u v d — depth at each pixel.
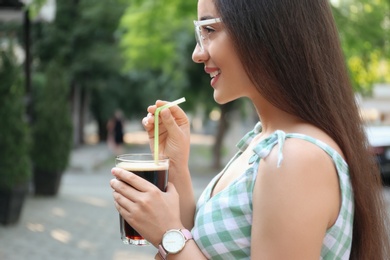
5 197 8.58
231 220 1.61
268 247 1.48
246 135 1.93
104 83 25.33
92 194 12.88
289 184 1.46
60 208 10.73
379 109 19.45
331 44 1.62
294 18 1.56
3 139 8.41
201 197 1.85
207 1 1.66
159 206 1.61
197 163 21.41
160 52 21.05
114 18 23.16
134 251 7.64
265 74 1.57
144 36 20.47
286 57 1.55
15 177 8.52
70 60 23.86
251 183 1.58
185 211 1.98
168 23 18.97
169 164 1.98
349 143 1.60
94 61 23.81
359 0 9.91
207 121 19.61
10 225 8.83
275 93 1.58
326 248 1.56
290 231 1.45
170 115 1.91
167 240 1.60
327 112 1.59
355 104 1.67
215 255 1.63
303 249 1.45
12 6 9.12
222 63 1.65
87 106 30.59
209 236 1.63
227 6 1.59
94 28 23.39
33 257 7.14
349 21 9.80
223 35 1.63
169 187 1.70
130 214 1.62
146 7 16.53
